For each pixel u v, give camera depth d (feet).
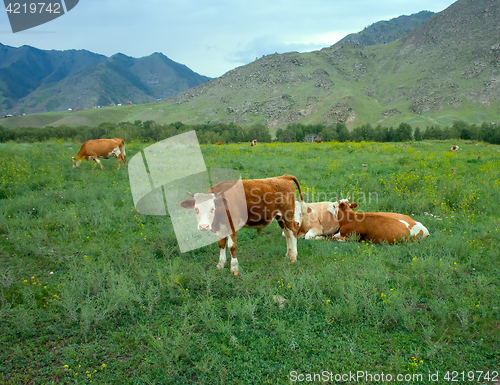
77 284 15.25
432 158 54.75
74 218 22.99
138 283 16.24
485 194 30.63
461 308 13.38
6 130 157.38
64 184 32.35
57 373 11.00
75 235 21.50
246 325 13.29
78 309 14.25
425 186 32.94
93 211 24.62
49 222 22.81
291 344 12.21
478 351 11.84
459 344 12.17
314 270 17.54
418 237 20.71
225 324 13.34
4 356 11.66
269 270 17.94
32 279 16.12
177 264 17.46
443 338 12.48
